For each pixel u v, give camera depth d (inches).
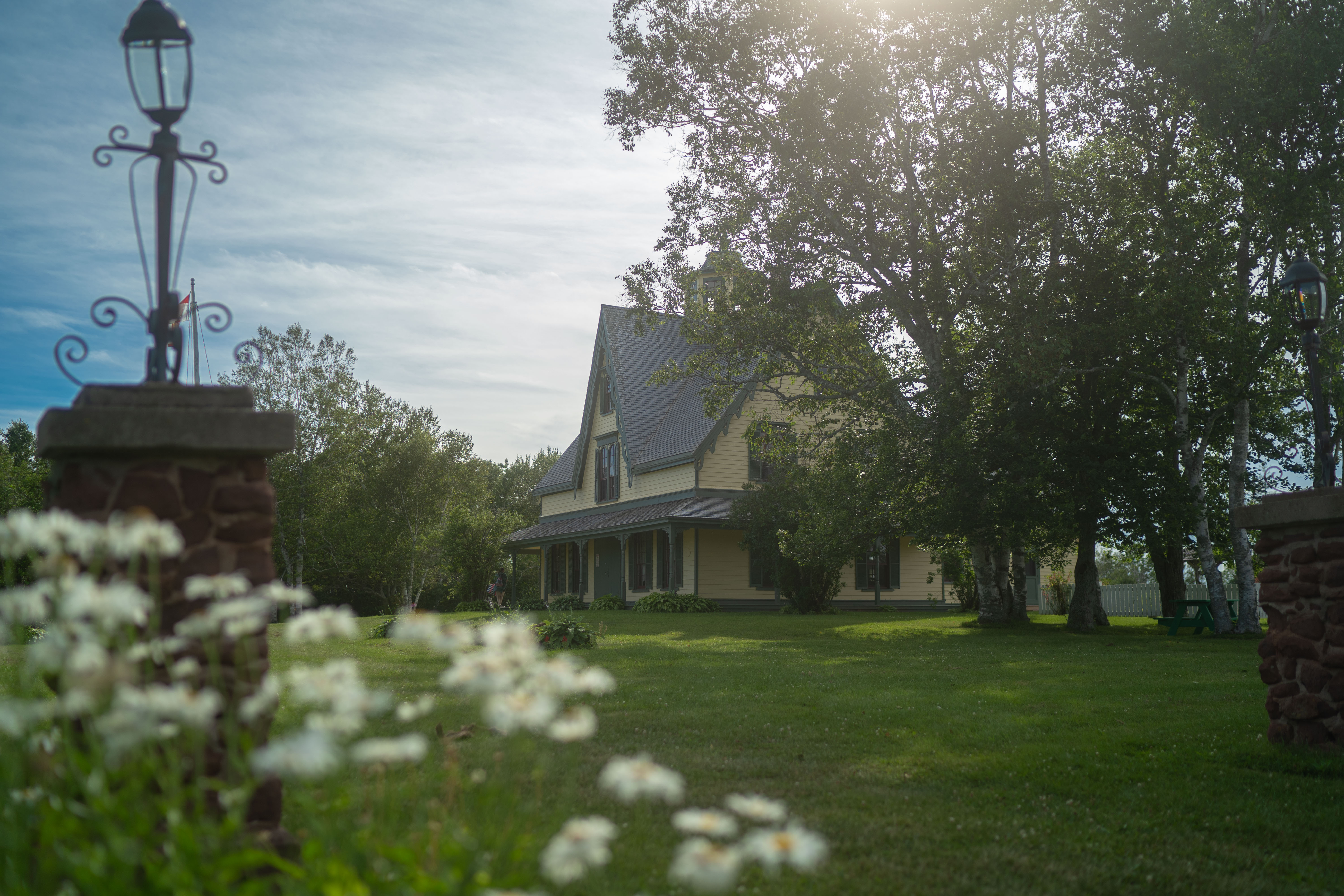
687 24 919.0
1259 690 434.0
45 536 102.7
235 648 139.9
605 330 1561.3
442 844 105.4
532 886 107.1
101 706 101.3
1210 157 858.8
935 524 847.1
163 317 156.4
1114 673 506.9
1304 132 824.9
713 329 994.7
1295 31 799.7
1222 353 844.6
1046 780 252.8
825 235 903.1
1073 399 912.9
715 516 1263.5
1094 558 933.8
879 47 866.8
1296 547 291.9
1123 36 824.3
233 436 144.3
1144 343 852.6
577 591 1627.7
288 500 1706.4
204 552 144.3
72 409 139.3
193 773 134.6
